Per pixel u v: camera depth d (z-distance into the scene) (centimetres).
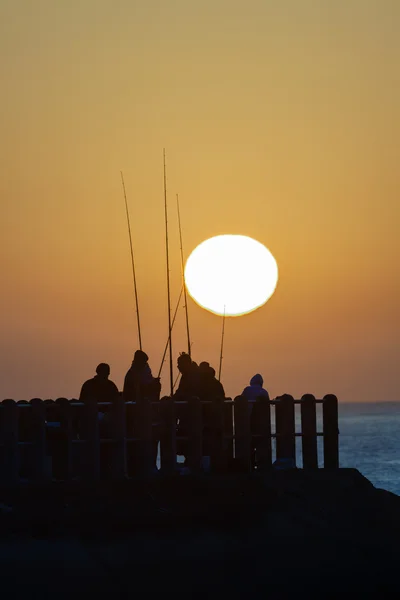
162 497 5250
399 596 4219
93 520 4953
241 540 4709
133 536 4806
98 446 5512
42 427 5434
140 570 4331
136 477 5672
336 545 4656
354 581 4334
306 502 5319
